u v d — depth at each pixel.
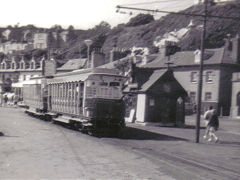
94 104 17.95
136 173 8.98
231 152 14.16
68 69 68.75
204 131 24.33
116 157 11.38
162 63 52.03
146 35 119.31
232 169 10.36
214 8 104.62
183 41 89.69
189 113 44.25
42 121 26.72
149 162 10.74
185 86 48.28
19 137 15.62
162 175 8.88
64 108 22.02
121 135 19.25
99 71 18.73
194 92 47.03
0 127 19.91
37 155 11.09
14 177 8.02
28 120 26.75
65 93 21.86
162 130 23.48
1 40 175.25
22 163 9.72
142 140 17.19
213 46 85.88
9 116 29.89
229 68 44.97
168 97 27.34
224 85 44.53
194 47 85.50
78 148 13.01
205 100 45.47
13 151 11.73
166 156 12.26
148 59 56.31
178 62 49.72
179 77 49.31
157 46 91.50
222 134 22.73
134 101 28.88
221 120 35.91
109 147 13.79
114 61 51.75
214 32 89.44
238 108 38.84
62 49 135.25
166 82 27.33
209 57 46.62
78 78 19.67
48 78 27.47
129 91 29.12
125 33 130.38
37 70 74.06
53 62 70.81
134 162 10.62
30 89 32.59
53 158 10.66
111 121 18.36
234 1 105.69
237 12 96.94
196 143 16.86
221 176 9.16
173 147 15.00
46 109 27.50
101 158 11.04
